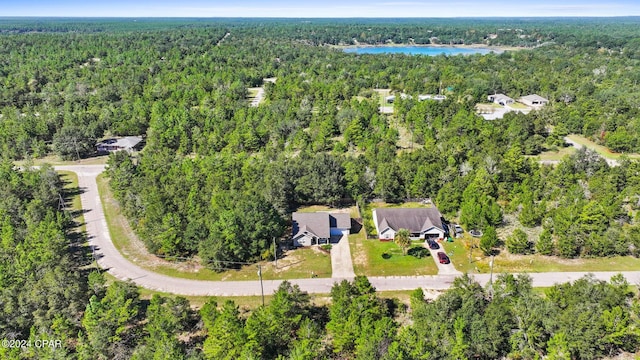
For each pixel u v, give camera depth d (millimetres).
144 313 47656
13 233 58625
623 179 76000
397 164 79250
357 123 99938
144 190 68938
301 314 44906
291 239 63625
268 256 57719
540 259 57781
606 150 99938
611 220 63125
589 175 77438
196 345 43281
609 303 41312
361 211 70250
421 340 37688
